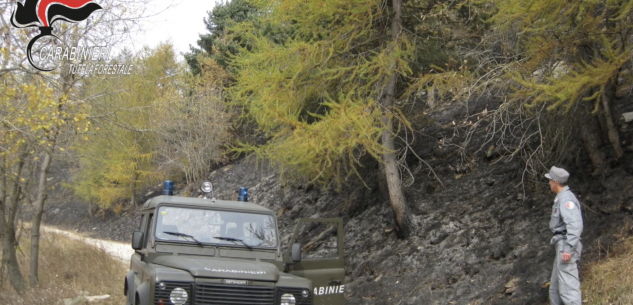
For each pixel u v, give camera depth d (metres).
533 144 11.17
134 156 26.44
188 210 7.31
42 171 13.49
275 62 10.03
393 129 11.84
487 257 9.25
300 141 9.07
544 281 7.85
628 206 8.13
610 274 6.93
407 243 10.88
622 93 10.73
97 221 32.75
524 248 8.91
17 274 12.80
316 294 7.18
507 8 7.61
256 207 7.62
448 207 11.22
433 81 10.05
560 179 6.41
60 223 35.16
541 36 8.06
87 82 12.77
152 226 7.12
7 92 9.99
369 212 13.16
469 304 8.34
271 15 10.41
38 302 11.08
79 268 14.19
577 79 7.00
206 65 28.44
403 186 12.36
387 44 10.28
